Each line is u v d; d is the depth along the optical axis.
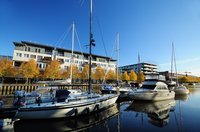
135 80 66.81
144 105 19.02
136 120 12.11
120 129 9.80
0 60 40.53
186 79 93.69
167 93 23.19
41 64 52.19
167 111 15.84
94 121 11.52
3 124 9.56
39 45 53.62
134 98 20.31
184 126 10.54
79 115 12.00
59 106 10.78
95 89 34.03
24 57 50.03
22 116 10.04
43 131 9.26
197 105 19.83
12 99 18.06
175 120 12.16
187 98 28.25
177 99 26.61
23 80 37.53
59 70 43.00
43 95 13.17
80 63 63.38
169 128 10.06
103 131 9.39
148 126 10.51
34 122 10.31
